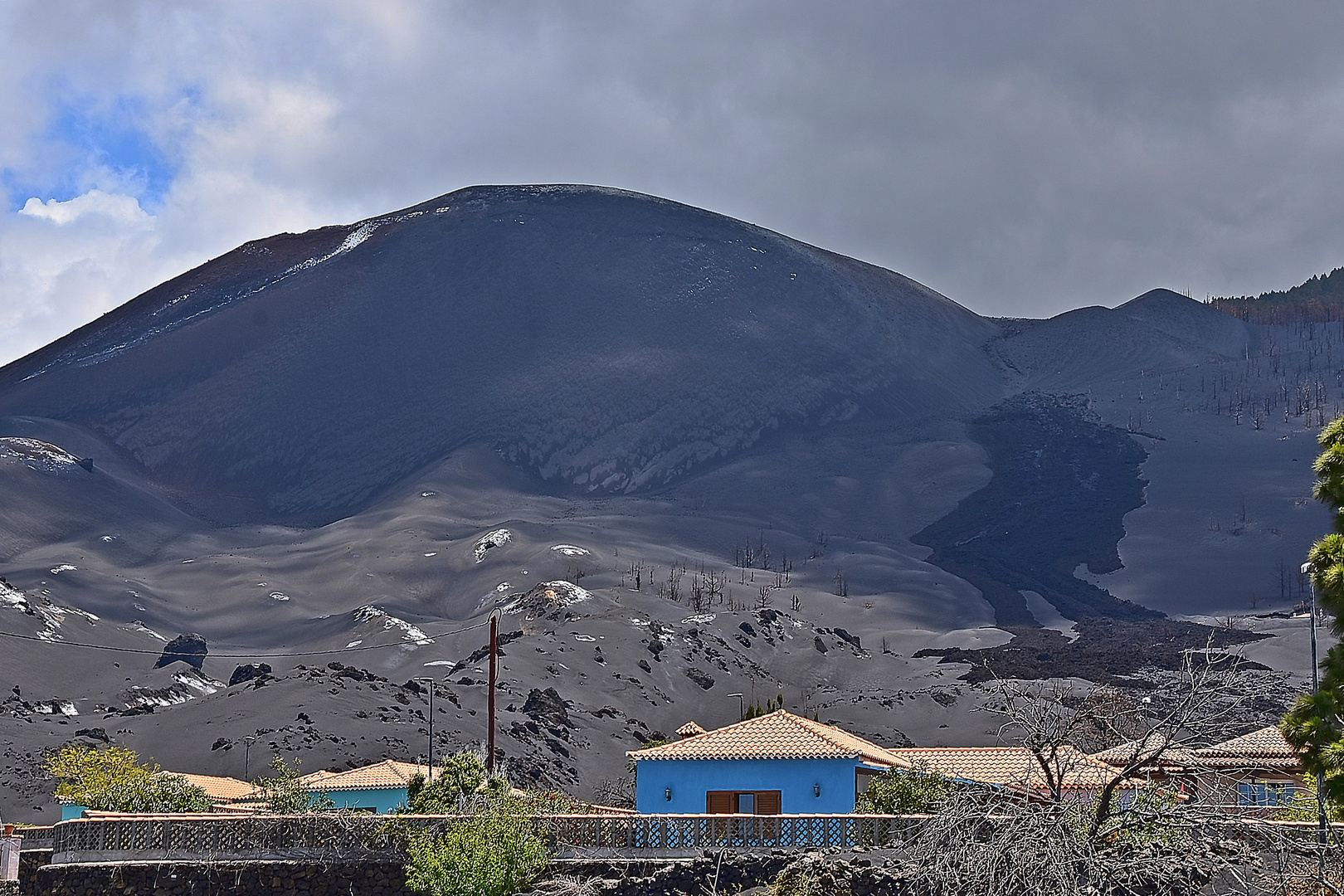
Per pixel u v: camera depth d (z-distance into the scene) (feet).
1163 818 109.60
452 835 165.17
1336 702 146.30
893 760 249.34
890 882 141.38
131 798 325.62
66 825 177.99
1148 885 108.78
